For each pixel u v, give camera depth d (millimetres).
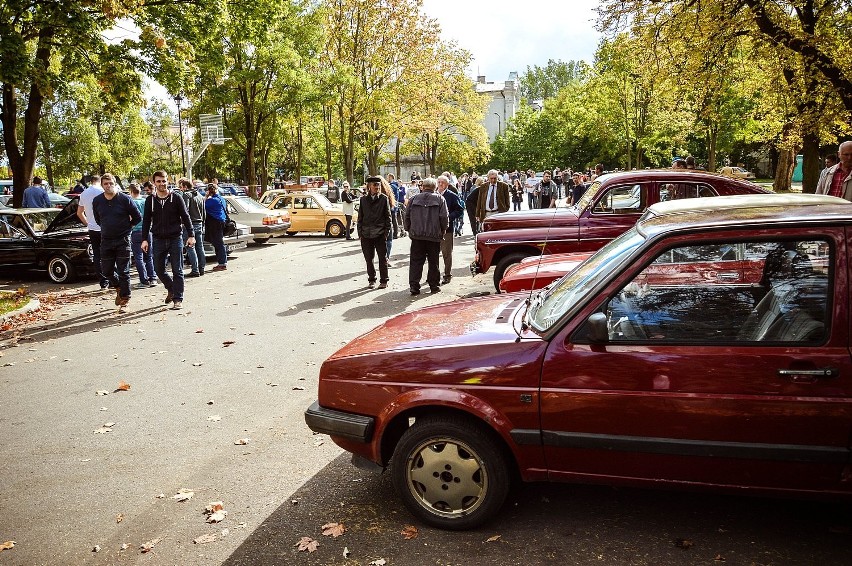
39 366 6770
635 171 8594
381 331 3785
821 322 2723
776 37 11742
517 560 2988
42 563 3219
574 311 3043
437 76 34094
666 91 14656
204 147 28484
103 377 6297
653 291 2965
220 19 17938
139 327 8391
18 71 14133
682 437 2863
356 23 31453
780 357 2721
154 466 4277
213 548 3264
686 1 12188
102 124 63531
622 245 3373
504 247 8523
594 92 41469
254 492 3852
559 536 3176
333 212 20266
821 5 11766
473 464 3215
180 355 6961
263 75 29766
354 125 33062
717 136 39594
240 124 32906
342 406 3457
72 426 5051
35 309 9711
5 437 4883
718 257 2893
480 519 3230
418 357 3266
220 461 4312
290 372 6207
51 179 57906
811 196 3676
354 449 3490
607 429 2957
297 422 4961
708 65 12859
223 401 5480
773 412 2723
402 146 55281
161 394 5715
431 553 3098
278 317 8656
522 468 3145
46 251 12328
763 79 14367
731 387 2770
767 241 2834
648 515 3338
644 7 12844
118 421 5117
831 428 2664
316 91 30031
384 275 10641
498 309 3801
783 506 3365
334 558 3104
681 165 12789
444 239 10914
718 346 2828
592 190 8688
